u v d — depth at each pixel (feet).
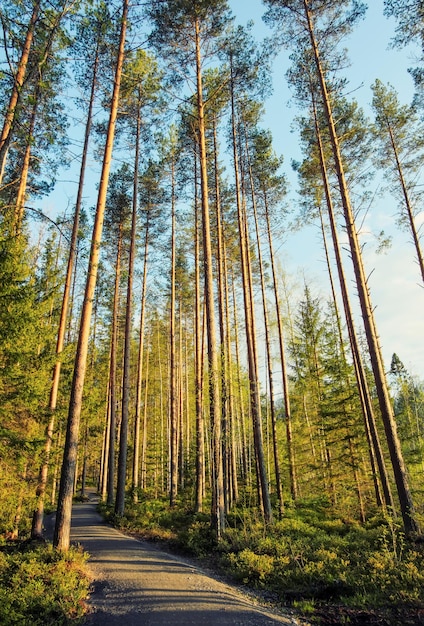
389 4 35.29
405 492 32.09
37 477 37.63
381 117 63.31
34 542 35.47
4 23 25.82
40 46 30.42
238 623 18.12
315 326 72.84
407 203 61.00
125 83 44.47
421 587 21.18
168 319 117.70
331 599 21.98
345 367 60.08
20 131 30.04
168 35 44.78
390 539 31.37
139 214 73.26
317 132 52.31
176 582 24.82
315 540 34.88
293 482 66.95
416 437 67.72
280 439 84.38
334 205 57.11
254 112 61.21
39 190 44.70
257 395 48.70
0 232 29.96
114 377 77.61
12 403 30.30
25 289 28.89
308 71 47.80
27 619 17.87
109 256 78.18
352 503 56.29
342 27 42.14
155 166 70.85
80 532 46.06
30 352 32.58
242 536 35.86
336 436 59.52
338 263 50.90
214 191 64.95
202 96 47.47
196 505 54.65
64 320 46.06
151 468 114.52
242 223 57.00
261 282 66.69
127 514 55.98
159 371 124.98
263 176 65.62
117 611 20.15
